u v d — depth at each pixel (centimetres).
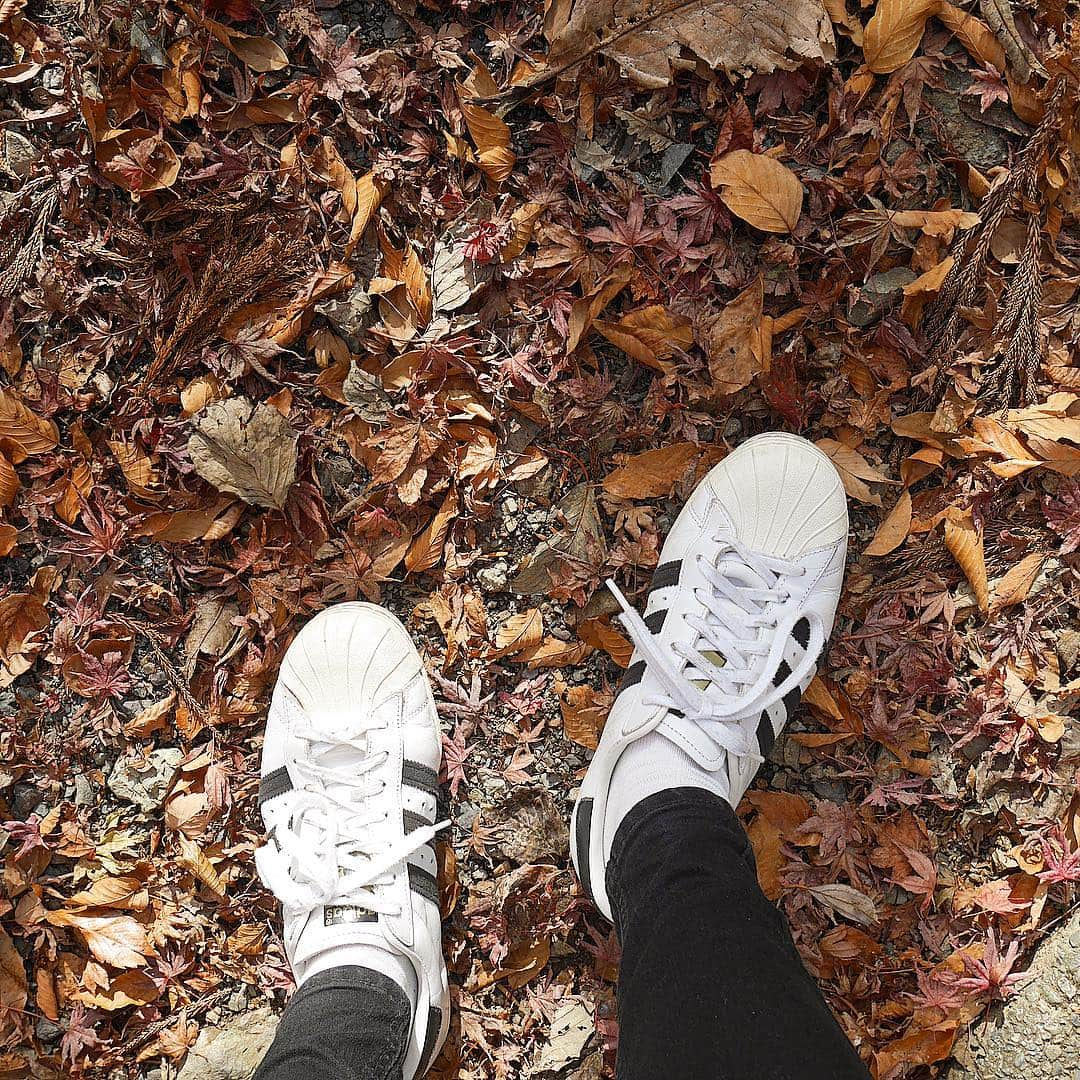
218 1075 119
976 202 124
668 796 109
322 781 120
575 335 121
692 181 123
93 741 123
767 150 121
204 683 124
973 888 124
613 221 121
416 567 124
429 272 122
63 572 123
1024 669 124
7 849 120
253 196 121
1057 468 122
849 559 127
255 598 123
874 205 121
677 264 123
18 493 122
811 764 126
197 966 123
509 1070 123
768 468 123
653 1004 88
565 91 121
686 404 125
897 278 123
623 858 107
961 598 125
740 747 115
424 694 123
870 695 124
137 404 122
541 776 126
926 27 122
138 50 117
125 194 121
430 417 122
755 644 119
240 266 120
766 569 121
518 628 124
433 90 121
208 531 122
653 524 127
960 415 124
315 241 122
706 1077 80
